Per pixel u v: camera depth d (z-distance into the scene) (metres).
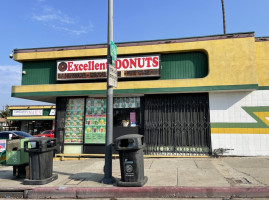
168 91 9.36
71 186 6.27
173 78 9.84
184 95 9.79
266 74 9.34
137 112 10.20
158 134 9.77
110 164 6.60
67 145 10.59
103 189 5.96
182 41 9.62
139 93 9.70
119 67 9.99
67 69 10.46
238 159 8.76
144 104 10.15
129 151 6.06
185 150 9.48
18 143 7.46
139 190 5.82
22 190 6.28
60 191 6.10
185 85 9.27
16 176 7.49
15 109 31.53
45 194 6.14
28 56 10.84
